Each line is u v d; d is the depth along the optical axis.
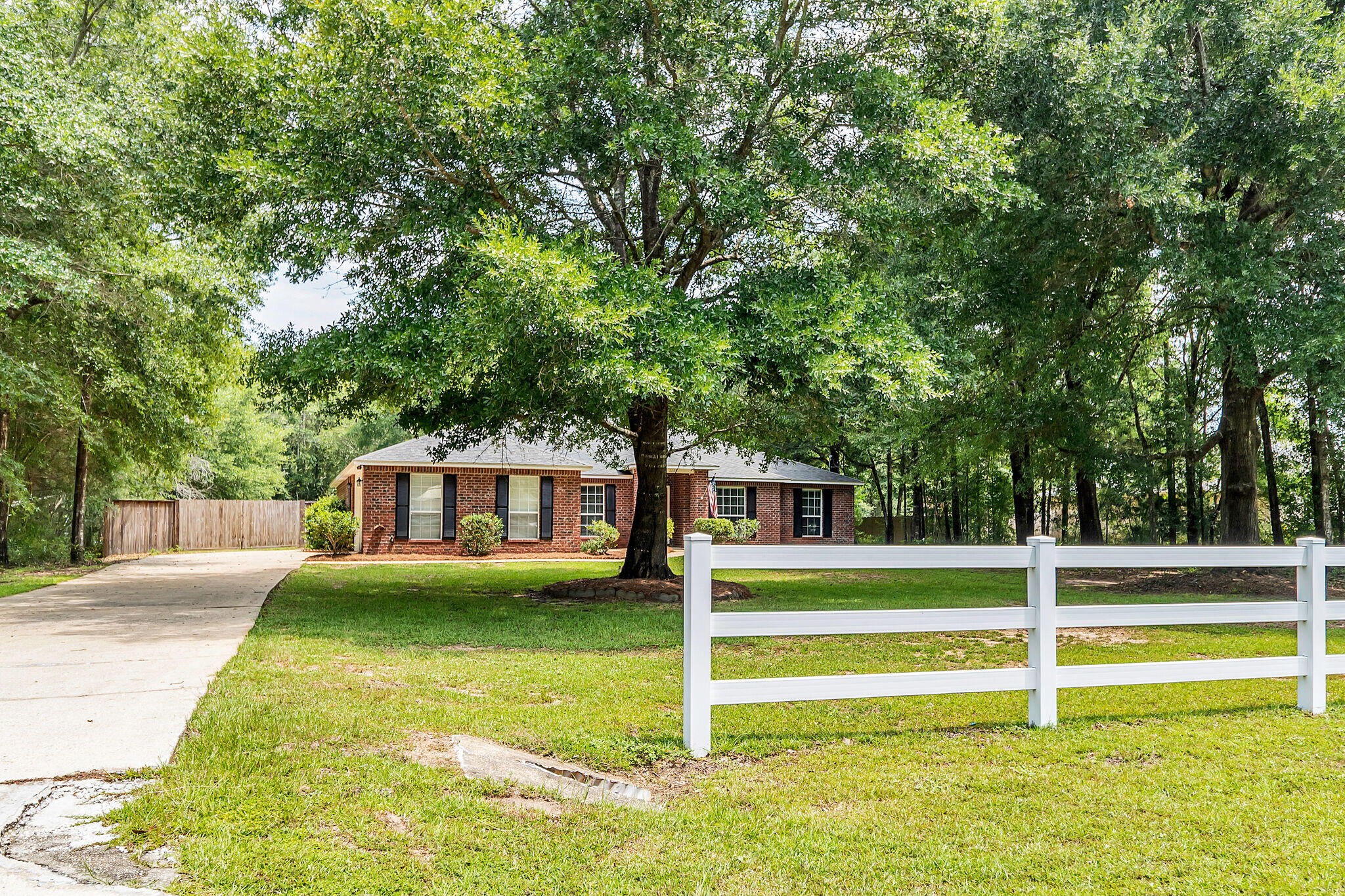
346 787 3.75
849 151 11.27
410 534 25.20
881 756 4.69
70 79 13.92
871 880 3.11
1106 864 3.26
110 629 8.70
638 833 3.50
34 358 15.95
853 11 11.36
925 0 11.05
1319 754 4.73
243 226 11.35
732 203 10.55
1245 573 15.76
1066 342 16.80
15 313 15.68
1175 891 3.04
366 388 12.91
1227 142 12.87
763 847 3.39
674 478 29.84
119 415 19.08
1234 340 12.98
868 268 13.03
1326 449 19.00
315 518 24.34
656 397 13.05
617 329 9.28
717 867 3.17
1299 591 5.97
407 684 6.27
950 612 5.24
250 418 38.66
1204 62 13.93
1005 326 15.88
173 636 8.23
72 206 14.05
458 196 10.65
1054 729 5.31
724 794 4.04
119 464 21.28
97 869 2.79
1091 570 19.75
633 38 11.27
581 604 12.63
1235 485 16.31
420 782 3.87
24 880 2.68
